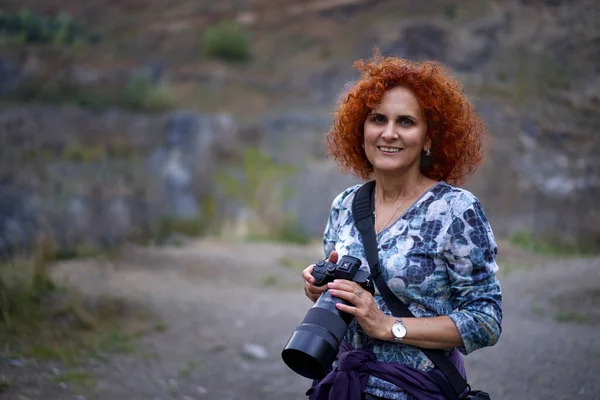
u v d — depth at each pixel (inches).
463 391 84.8
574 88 447.2
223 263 438.6
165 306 297.1
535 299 252.4
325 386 88.2
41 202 599.2
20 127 736.3
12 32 1019.3
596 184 439.8
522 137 485.4
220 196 750.5
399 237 85.9
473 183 494.0
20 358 206.8
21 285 269.1
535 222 452.8
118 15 1267.2
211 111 955.3
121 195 660.7
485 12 679.1
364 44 1015.0
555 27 469.7
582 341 198.8
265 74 1084.5
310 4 1214.9
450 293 85.7
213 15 1269.7
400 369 84.0
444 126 89.0
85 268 399.2
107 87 904.9
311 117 856.3
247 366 215.9
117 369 205.3
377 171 90.7
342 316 82.0
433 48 724.0
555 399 159.0
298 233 631.2
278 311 298.7
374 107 88.8
